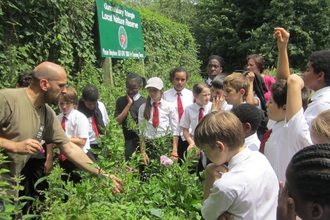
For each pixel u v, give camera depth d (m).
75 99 4.17
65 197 2.74
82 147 4.15
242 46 20.67
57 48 6.78
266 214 2.02
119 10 9.14
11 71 5.61
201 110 4.70
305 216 1.18
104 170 2.69
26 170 4.04
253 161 2.07
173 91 5.52
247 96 3.80
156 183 3.13
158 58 11.63
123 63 9.38
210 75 6.28
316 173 1.14
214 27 22.31
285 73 3.46
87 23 7.77
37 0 6.22
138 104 5.31
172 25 13.59
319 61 3.07
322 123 1.94
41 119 2.98
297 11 20.25
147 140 4.11
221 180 2.04
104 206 2.38
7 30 5.75
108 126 2.85
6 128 2.82
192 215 2.83
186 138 4.76
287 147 2.60
